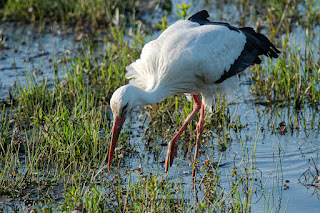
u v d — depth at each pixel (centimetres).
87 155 963
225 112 1161
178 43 923
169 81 929
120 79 1286
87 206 757
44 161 955
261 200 822
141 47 1447
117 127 849
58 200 819
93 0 1816
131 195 796
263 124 1109
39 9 1830
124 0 1900
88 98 1193
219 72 954
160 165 956
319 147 995
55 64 1396
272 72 1284
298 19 1720
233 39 981
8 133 1045
